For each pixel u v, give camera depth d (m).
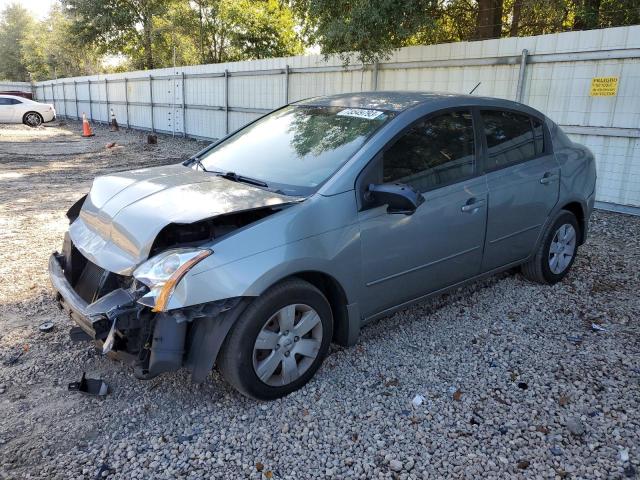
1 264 5.50
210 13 35.25
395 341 3.89
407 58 10.77
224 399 3.17
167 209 2.93
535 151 4.56
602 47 7.90
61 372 3.43
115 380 3.35
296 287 3.05
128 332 2.78
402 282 3.61
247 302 2.89
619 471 2.62
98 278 3.09
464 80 9.84
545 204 4.57
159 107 22.19
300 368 3.22
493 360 3.65
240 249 2.83
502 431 2.92
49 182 10.77
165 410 3.06
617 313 4.40
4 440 2.78
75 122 30.25
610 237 6.78
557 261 4.92
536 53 8.66
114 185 3.51
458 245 3.88
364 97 4.17
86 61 54.28
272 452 2.74
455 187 3.79
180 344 2.77
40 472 2.56
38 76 61.94
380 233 3.36
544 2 12.25
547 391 3.29
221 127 18.06
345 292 3.28
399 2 9.75
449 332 4.04
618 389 3.31
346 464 2.67
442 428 2.94
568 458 2.72
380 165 3.39
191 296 2.65
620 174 8.09
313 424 2.95
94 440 2.80
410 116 3.63
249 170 3.67
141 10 37.50
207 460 2.67
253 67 15.83
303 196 3.19
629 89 7.75
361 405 3.13
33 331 3.97
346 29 10.12
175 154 15.44
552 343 3.89
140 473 2.57
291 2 13.40
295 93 14.40
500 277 5.13
